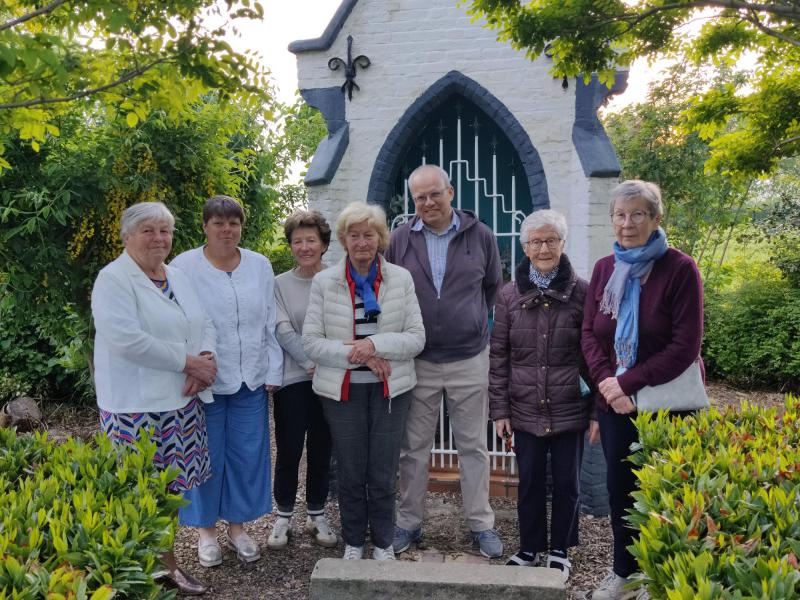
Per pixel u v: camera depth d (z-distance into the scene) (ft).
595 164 13.25
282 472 12.23
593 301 10.13
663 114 28.81
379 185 14.97
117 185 16.53
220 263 11.02
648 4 13.88
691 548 5.72
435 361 11.78
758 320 25.84
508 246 16.38
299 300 11.84
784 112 18.97
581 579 11.05
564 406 10.59
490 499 14.57
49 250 16.89
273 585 10.98
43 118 11.08
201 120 17.75
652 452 8.28
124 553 5.90
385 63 14.82
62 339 19.77
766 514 6.20
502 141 16.06
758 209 30.48
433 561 11.82
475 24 14.43
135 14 9.97
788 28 15.52
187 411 10.07
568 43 13.16
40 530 6.20
